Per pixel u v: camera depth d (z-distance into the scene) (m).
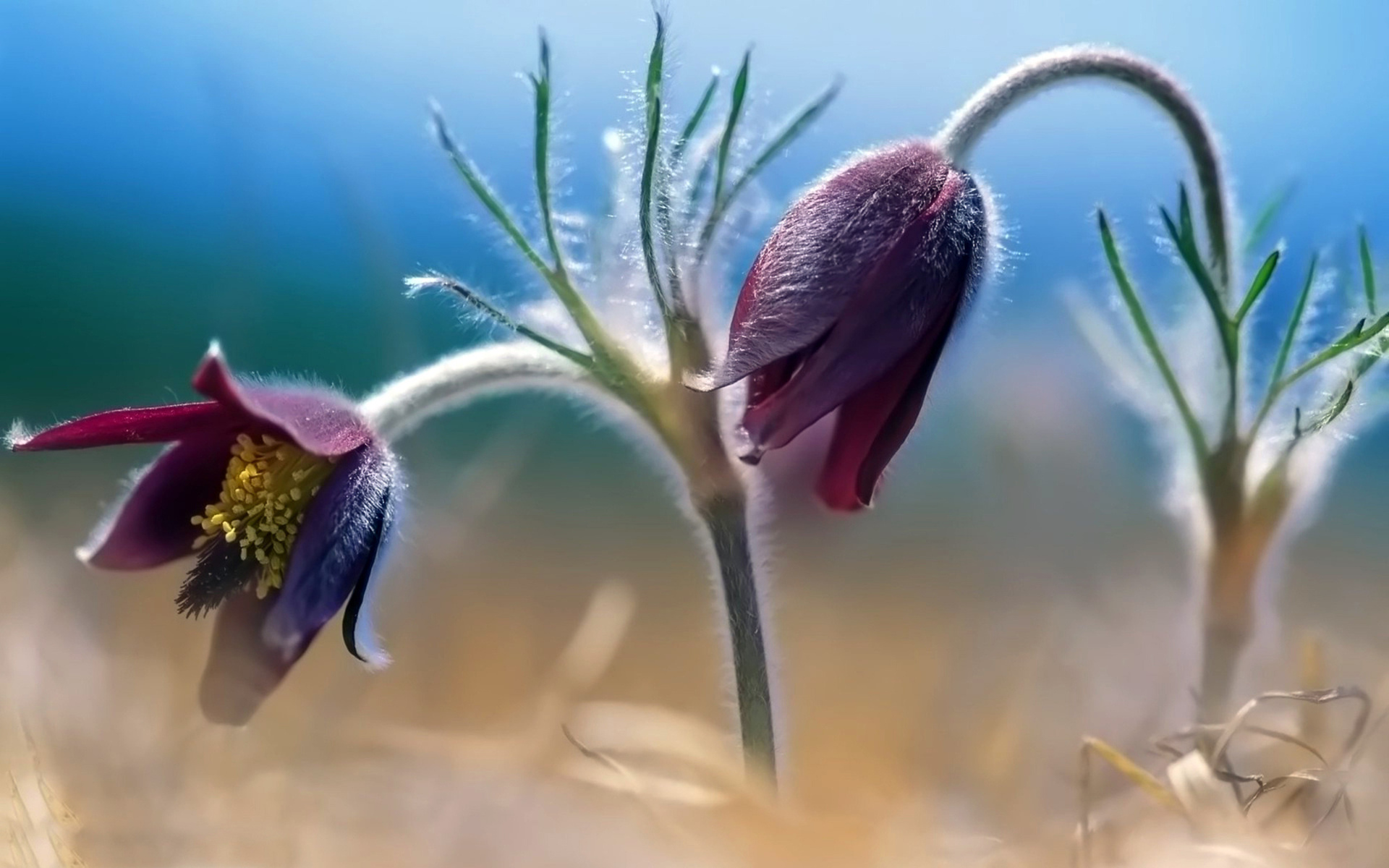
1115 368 0.37
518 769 0.36
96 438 0.34
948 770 0.37
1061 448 0.43
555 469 0.49
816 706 0.39
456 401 0.35
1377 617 0.40
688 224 0.34
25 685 0.36
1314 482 0.36
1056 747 0.37
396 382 0.35
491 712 0.38
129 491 0.35
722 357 0.34
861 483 0.34
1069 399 0.43
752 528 0.35
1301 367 0.35
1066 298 0.37
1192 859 0.34
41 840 0.34
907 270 0.34
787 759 0.35
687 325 0.34
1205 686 0.36
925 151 0.35
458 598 0.40
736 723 0.35
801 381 0.34
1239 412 0.36
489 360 0.35
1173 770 0.34
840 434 0.35
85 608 0.38
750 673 0.35
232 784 0.35
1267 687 0.37
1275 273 0.36
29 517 0.42
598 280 0.35
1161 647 0.39
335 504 0.34
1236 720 0.34
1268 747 0.36
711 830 0.34
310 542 0.34
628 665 0.41
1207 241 0.36
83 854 0.34
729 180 0.34
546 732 0.37
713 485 0.35
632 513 0.48
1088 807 0.34
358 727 0.36
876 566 0.44
